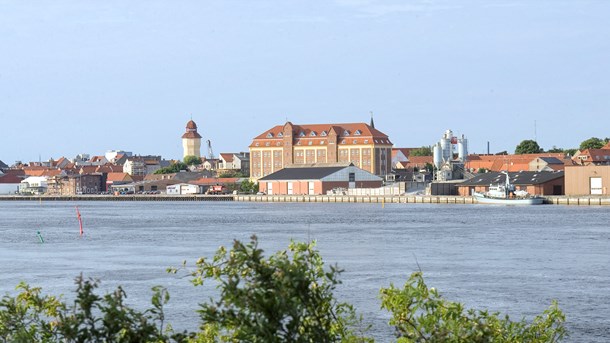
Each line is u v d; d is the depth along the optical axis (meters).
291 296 31.00
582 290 129.75
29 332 35.91
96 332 31.62
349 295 124.25
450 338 38.84
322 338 31.86
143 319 31.95
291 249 37.00
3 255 196.25
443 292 128.62
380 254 190.38
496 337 43.84
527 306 116.00
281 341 30.59
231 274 31.66
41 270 162.75
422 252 194.62
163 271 158.00
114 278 147.88
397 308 41.12
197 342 41.16
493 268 160.12
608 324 102.38
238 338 30.89
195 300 119.50
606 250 196.00
